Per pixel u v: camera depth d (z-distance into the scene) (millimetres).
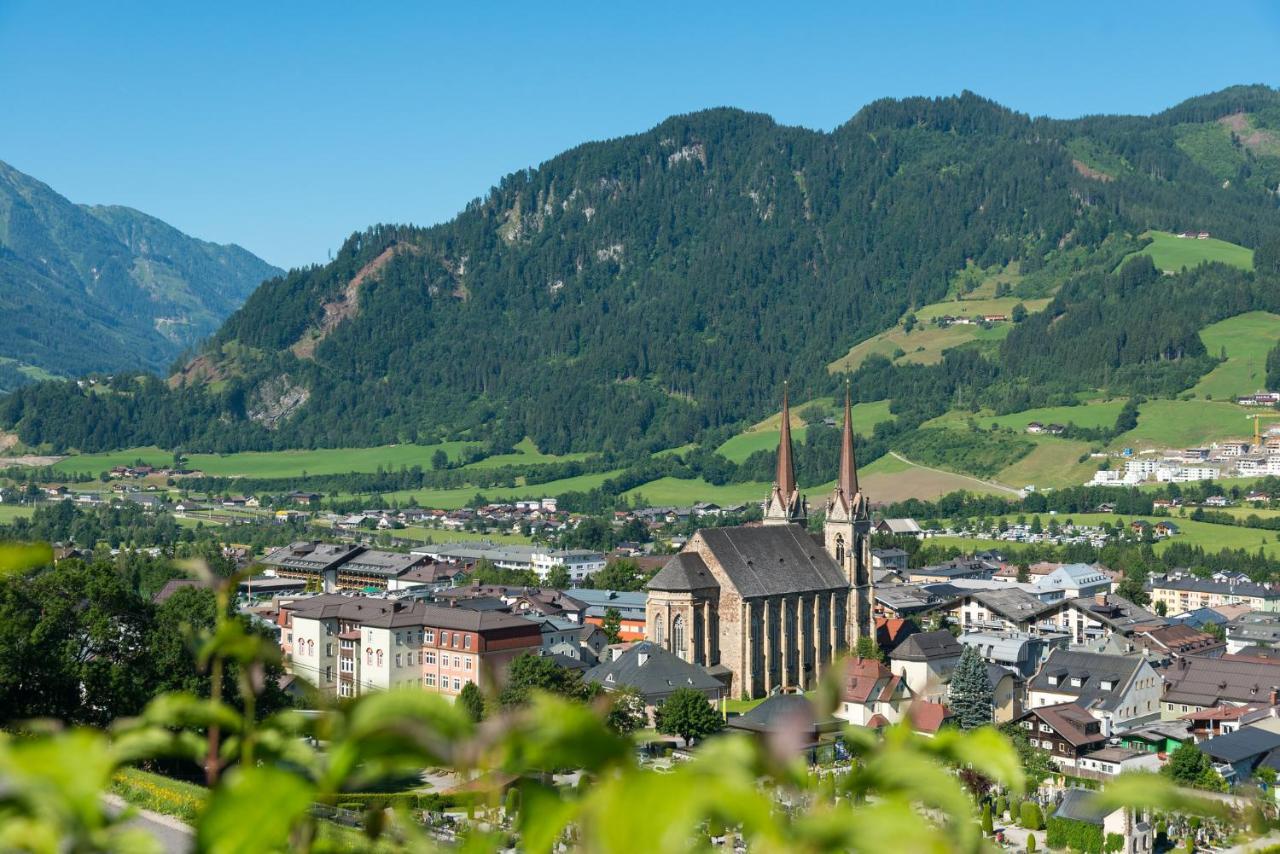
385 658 174750
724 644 187500
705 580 186625
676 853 4996
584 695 142875
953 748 6750
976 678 162750
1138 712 173625
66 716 105938
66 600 109062
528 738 5828
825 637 197875
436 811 80562
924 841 5535
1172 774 132500
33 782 5520
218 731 7203
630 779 5266
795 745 6340
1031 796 131500
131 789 80438
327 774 5801
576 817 5727
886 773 6406
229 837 5582
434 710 5914
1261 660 182000
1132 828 113625
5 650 101312
